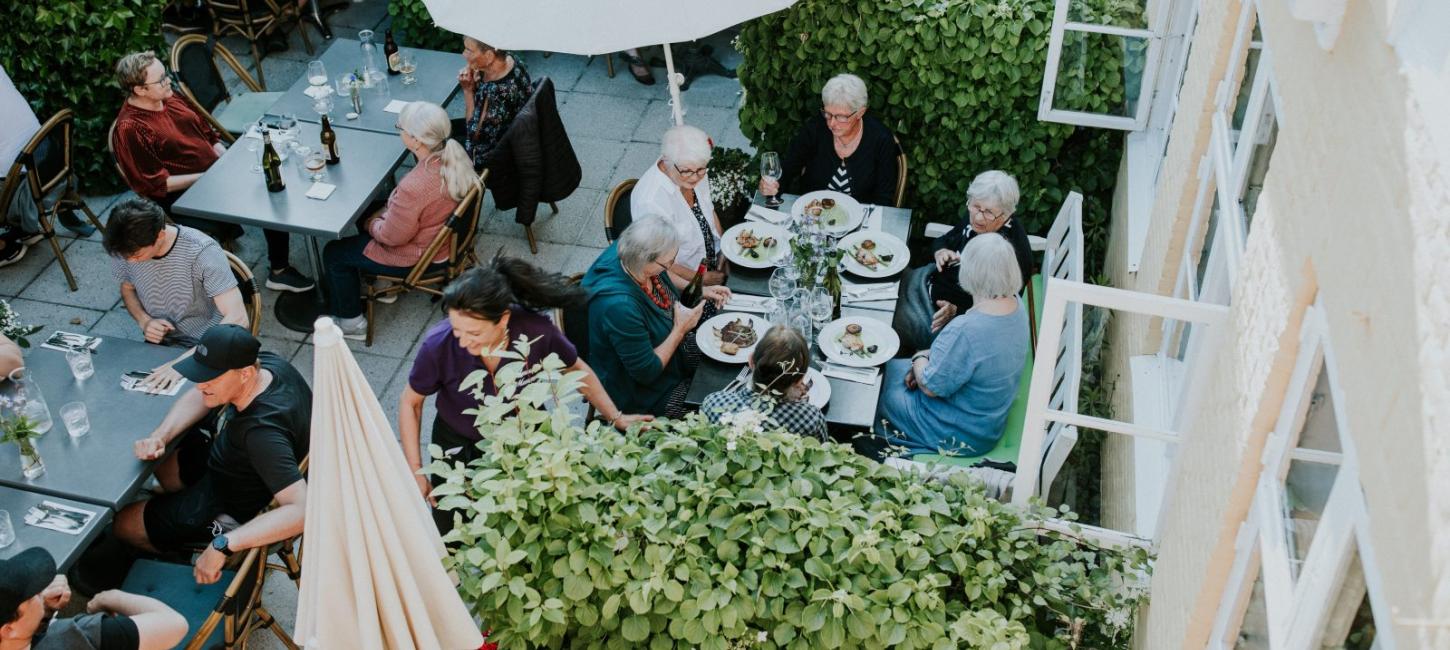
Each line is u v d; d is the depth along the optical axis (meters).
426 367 5.16
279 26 9.84
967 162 7.25
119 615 4.39
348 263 7.04
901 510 4.23
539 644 3.99
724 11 5.13
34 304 7.48
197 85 8.03
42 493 5.03
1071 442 5.01
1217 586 3.23
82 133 8.10
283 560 5.27
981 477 4.66
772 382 4.87
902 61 6.91
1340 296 2.30
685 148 5.86
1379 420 1.99
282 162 7.28
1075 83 6.62
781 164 7.03
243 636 4.89
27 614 4.07
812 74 7.11
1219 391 3.53
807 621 3.90
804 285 5.84
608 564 3.95
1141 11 6.30
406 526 3.47
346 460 3.29
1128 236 5.99
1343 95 2.46
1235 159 4.18
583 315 5.84
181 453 5.64
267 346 7.27
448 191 6.75
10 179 7.00
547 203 8.24
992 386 5.32
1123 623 4.26
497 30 5.07
